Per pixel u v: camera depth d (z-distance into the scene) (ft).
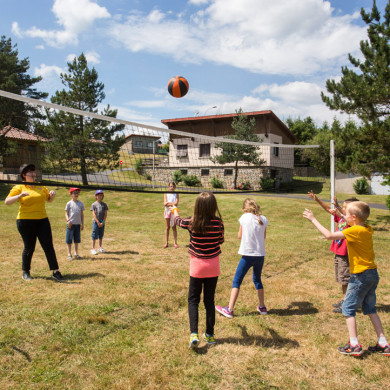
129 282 16.16
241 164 84.12
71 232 20.85
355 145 41.50
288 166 94.79
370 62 37.99
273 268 19.62
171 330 11.23
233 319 12.31
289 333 11.19
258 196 66.13
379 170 38.83
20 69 97.14
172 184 25.66
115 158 69.51
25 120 30.89
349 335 10.09
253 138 78.54
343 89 38.14
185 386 8.17
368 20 37.27
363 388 8.21
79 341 10.23
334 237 9.83
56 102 67.36
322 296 14.83
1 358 9.15
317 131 137.59
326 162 95.30
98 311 12.46
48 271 17.88
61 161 61.77
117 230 34.88
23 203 15.70
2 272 17.37
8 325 11.07
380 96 35.73
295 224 40.75
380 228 38.73
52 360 9.18
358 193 79.87
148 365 9.05
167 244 25.80
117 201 60.80
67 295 14.06
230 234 32.30
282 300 14.29
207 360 9.44
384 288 15.97
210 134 86.63
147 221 42.78
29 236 15.96
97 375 8.52
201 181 87.97
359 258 9.77
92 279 16.55
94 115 15.43
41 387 7.96
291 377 8.62
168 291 14.93
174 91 22.90
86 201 60.64
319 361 9.44
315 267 19.92
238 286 12.44
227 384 8.29
